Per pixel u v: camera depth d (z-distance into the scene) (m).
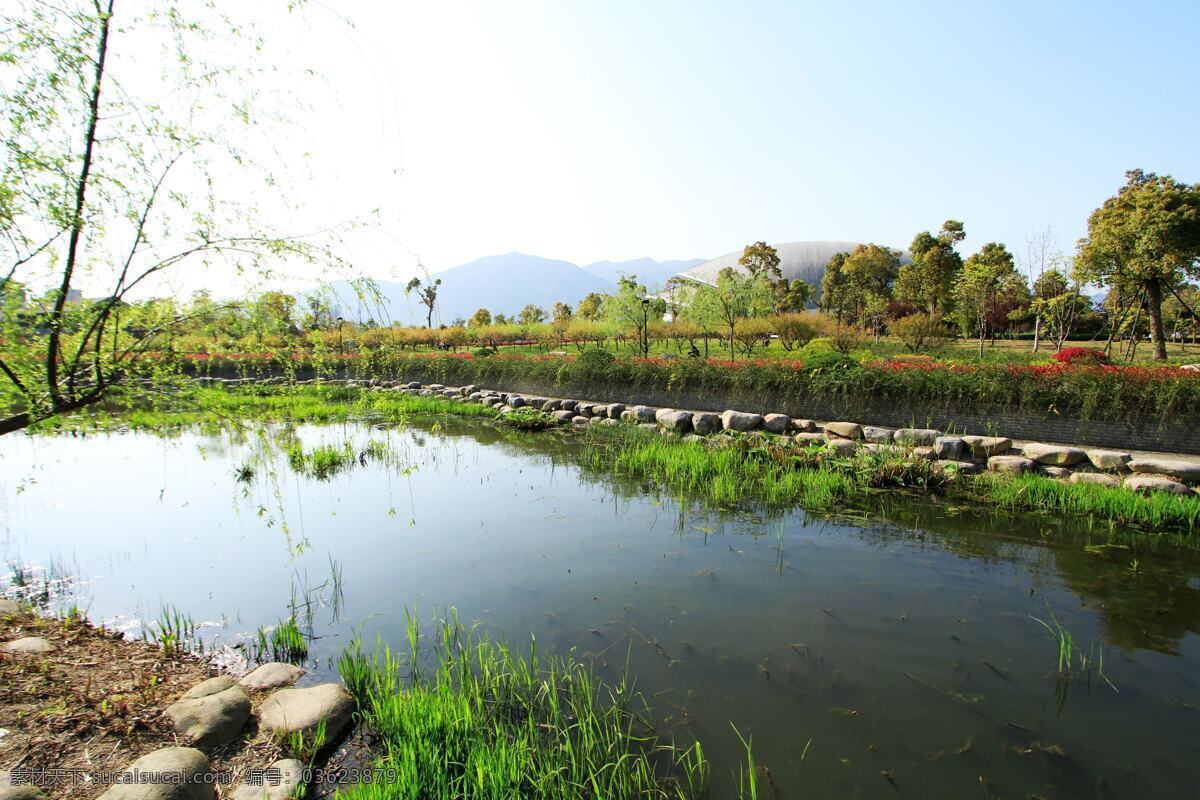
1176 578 4.91
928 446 8.58
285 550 5.83
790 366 11.44
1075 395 8.41
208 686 3.31
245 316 3.88
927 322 21.84
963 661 3.71
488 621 4.34
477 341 33.44
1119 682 3.48
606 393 14.43
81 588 5.03
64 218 3.12
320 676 3.66
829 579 4.96
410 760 2.72
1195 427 7.59
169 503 7.46
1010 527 6.21
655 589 4.82
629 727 3.09
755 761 2.85
